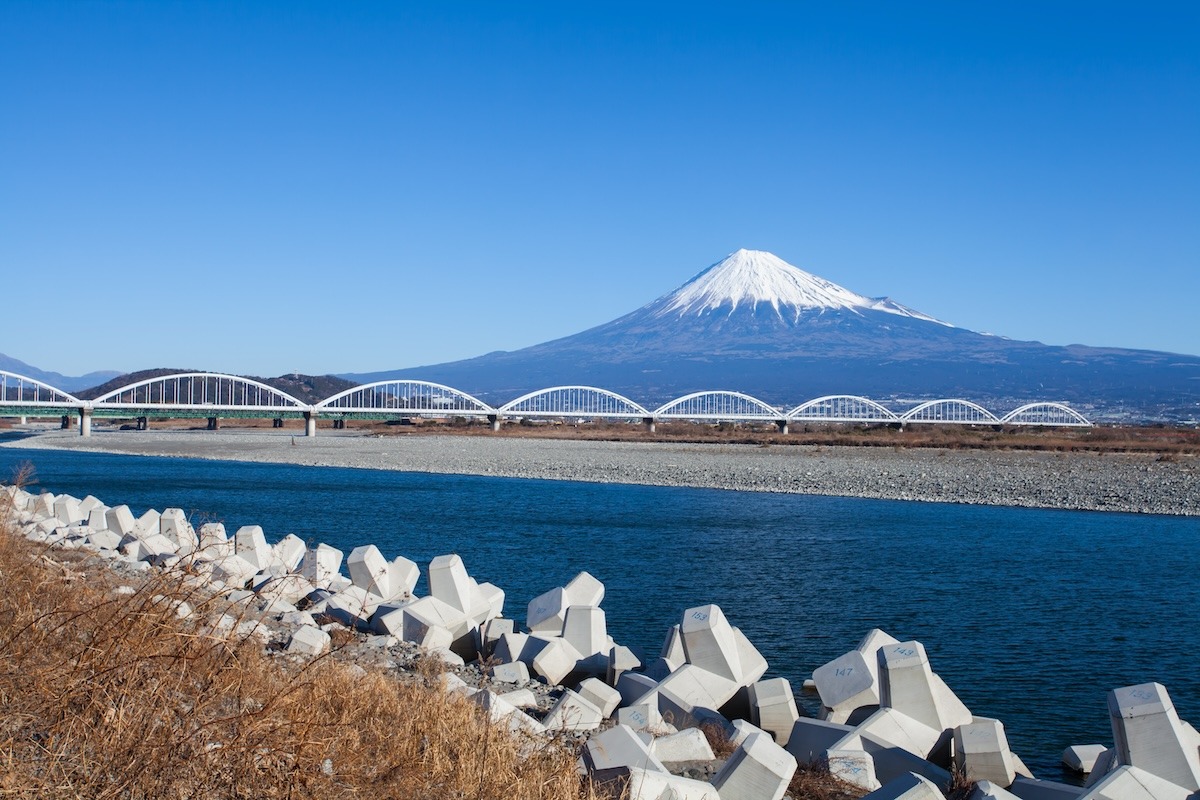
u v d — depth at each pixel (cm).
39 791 587
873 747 1012
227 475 6400
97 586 1025
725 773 810
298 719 720
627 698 1235
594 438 12788
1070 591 2372
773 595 2295
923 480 5812
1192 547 3177
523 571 2603
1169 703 909
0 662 696
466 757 770
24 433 13375
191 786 626
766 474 6425
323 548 1925
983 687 1575
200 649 800
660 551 2998
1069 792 916
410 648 1416
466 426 16138
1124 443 10075
